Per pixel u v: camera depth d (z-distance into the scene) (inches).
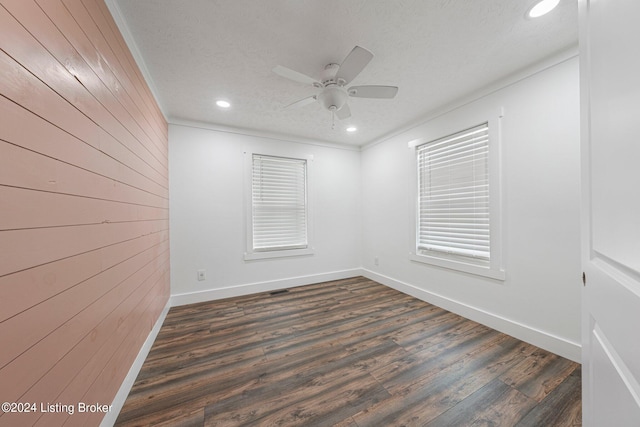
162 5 51.1
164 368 65.4
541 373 61.6
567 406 51.4
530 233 75.0
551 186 70.4
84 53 39.6
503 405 52.0
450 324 90.0
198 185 115.0
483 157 89.7
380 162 142.0
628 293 20.9
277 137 133.9
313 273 145.2
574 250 66.4
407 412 50.5
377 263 146.4
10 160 25.2
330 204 150.9
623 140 21.4
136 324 62.2
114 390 48.4
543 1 50.8
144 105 72.2
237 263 124.1
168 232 106.0
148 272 73.7
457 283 99.6
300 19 55.4
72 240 35.1
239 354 71.9
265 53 66.9
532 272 74.8
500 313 83.9
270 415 49.9
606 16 24.3
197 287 114.8
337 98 72.6
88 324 39.0
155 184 83.8
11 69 25.5
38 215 28.9
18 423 25.5
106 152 46.3
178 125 111.0
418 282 118.6
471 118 91.3
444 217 106.0
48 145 30.7
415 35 61.0
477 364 65.9
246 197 126.1
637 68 19.2
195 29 57.9
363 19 55.7
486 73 77.8
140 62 67.9
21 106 26.6
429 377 61.1
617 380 23.0
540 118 72.2
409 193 121.3
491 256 85.4
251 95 89.9
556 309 69.8
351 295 123.4
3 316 24.1
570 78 66.2
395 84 83.7
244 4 51.2
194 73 75.7
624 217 21.4
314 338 80.9
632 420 20.2
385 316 97.7
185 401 53.7
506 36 61.6
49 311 30.4
